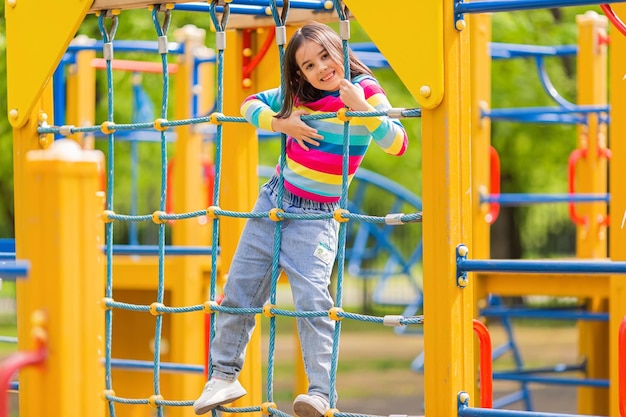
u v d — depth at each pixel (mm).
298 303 4430
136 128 4930
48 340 3098
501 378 8078
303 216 4391
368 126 4223
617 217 5895
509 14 15609
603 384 7660
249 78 6008
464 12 4062
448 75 4051
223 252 5965
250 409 4574
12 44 5332
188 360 7734
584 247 8766
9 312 22141
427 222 4102
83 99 8945
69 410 3098
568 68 16906
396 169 17094
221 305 4719
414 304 11562
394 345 17500
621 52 5902
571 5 3895
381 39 4133
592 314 7711
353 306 21031
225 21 4676
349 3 4188
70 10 5113
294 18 5672
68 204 3105
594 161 8758
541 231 21969
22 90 5309
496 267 4027
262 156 16578
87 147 8969
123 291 8352
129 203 17766
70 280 3104
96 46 8031
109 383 4969
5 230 18875
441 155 4062
